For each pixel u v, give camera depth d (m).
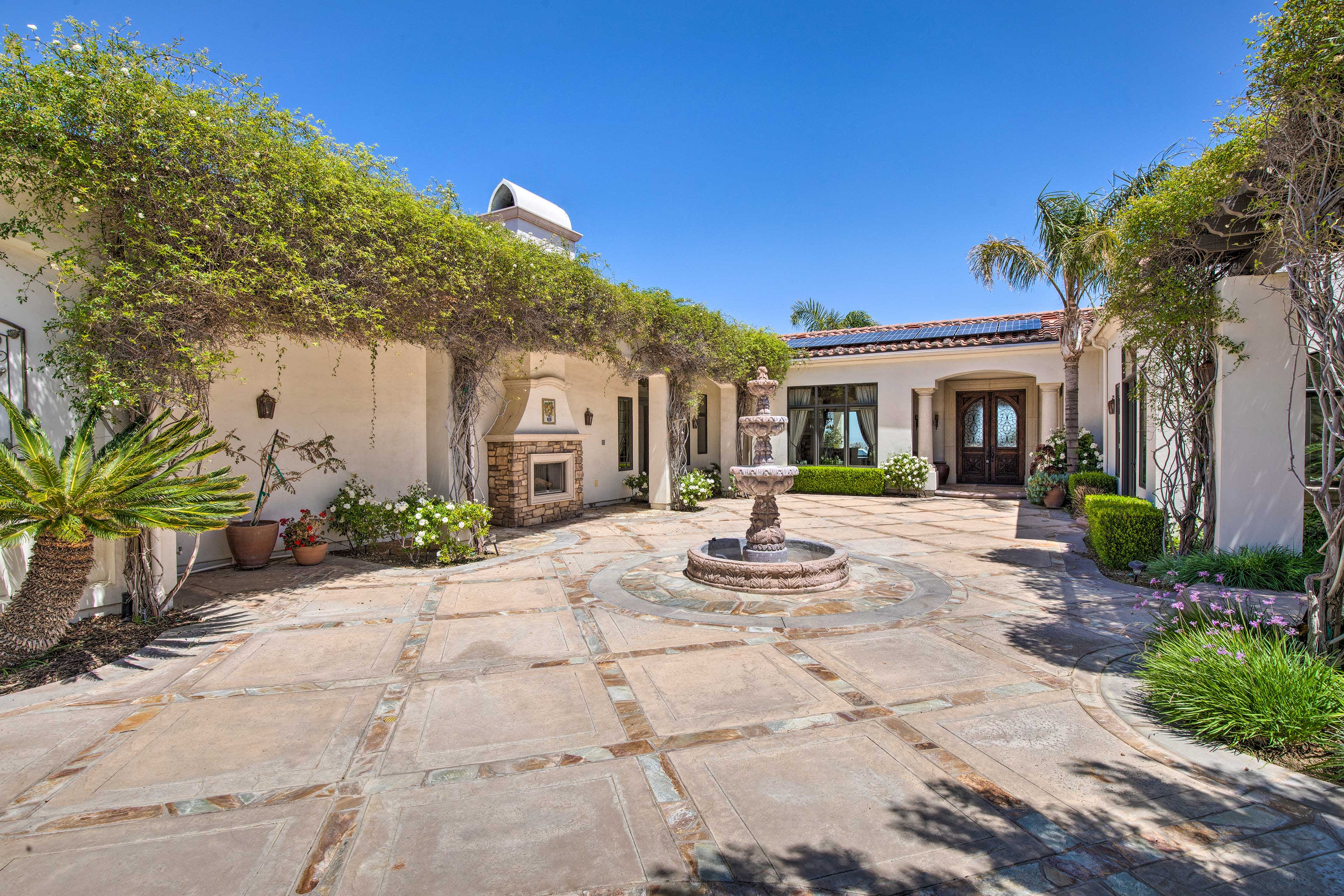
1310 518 6.46
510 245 8.09
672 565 7.74
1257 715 3.24
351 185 5.99
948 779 2.99
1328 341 3.86
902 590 6.48
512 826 2.65
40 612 4.36
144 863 2.43
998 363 15.30
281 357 8.02
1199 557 6.24
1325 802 2.80
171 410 5.22
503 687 4.12
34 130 4.39
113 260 5.01
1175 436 7.01
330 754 3.26
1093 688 4.00
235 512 5.23
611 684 4.15
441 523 7.96
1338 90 3.68
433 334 7.78
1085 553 8.41
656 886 2.31
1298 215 3.89
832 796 2.86
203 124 4.96
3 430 4.90
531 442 11.44
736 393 16.89
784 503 14.94
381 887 2.30
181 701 3.92
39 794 2.89
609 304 10.33
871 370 16.64
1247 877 2.34
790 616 5.61
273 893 2.27
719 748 3.29
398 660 4.62
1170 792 2.88
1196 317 6.12
